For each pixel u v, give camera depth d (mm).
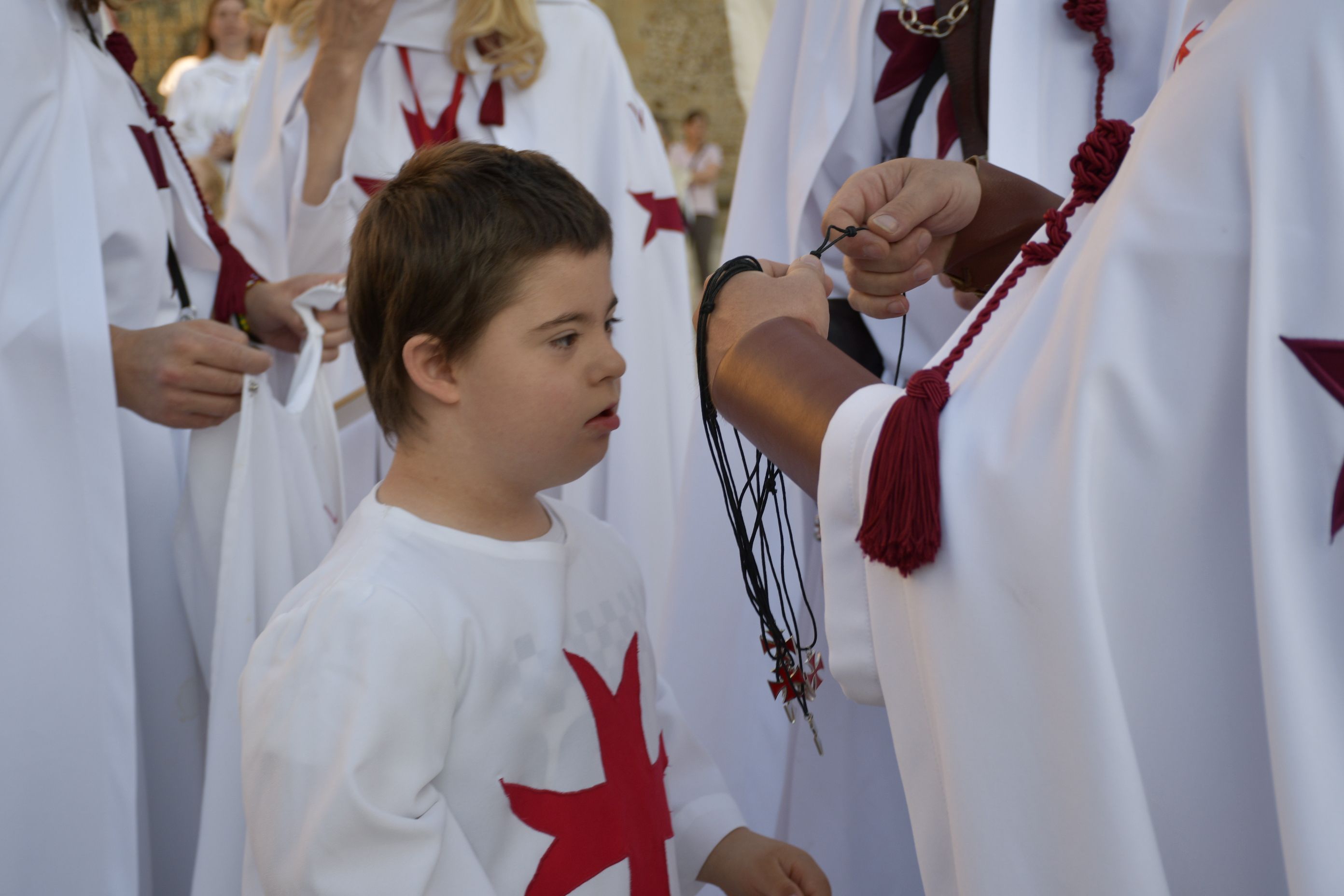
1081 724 671
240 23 4625
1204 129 687
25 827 1333
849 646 837
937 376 782
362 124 2234
